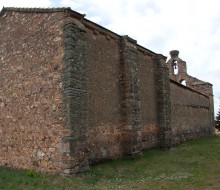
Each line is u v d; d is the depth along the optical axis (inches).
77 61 402.3
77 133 388.8
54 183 350.6
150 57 669.9
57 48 408.2
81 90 403.5
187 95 935.0
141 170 438.3
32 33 447.5
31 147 428.8
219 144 780.0
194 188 331.6
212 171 422.9
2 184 350.9
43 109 417.1
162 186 339.6
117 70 534.3
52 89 407.8
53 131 400.2
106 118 492.7
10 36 489.1
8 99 478.0
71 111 383.9
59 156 387.2
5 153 474.0
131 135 523.5
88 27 465.1
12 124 465.4
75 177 371.9
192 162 497.7
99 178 380.5
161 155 580.1
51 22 420.8
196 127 1008.9
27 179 369.1
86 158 399.9
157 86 682.2
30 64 444.8
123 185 344.8
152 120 651.5
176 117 818.8
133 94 538.6
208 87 1197.7
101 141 475.8
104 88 494.3
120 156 518.0
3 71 494.0
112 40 525.3
